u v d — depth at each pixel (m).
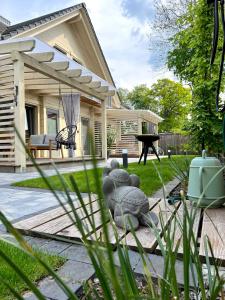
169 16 12.16
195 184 2.12
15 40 5.52
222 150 3.43
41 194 3.31
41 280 1.17
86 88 8.26
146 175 4.51
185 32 3.79
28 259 1.29
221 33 3.04
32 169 6.05
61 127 10.22
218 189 2.07
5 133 6.29
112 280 0.39
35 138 8.12
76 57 11.38
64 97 9.04
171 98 21.94
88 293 0.71
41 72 6.29
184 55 6.57
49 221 1.93
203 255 1.25
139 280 1.12
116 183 1.96
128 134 13.95
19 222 1.90
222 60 1.82
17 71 5.58
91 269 1.26
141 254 0.66
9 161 6.20
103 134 9.56
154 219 1.76
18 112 5.60
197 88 3.28
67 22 10.57
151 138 6.78
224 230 1.62
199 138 3.51
